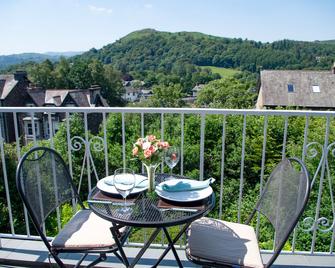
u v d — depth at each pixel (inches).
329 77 1119.6
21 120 657.0
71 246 66.6
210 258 62.1
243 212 282.4
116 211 59.6
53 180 74.5
